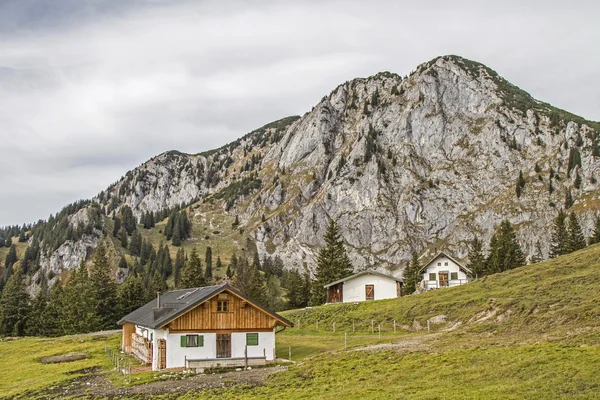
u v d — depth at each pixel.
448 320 64.12
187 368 47.84
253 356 50.56
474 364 33.47
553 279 66.94
